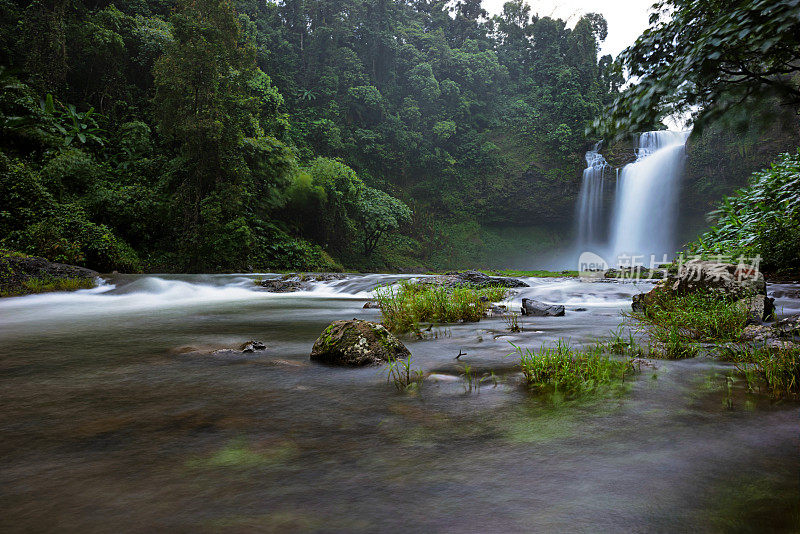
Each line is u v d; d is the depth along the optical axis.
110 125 26.23
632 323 5.58
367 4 58.03
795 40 2.20
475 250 49.75
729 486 1.49
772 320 5.07
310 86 51.19
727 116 2.44
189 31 21.75
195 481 1.55
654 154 43.69
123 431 2.07
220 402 2.52
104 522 1.28
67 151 20.30
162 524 1.27
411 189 53.09
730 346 3.77
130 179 23.17
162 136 25.69
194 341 4.72
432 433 2.03
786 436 1.93
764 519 1.28
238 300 10.70
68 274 12.26
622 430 2.04
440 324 5.82
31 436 2.00
